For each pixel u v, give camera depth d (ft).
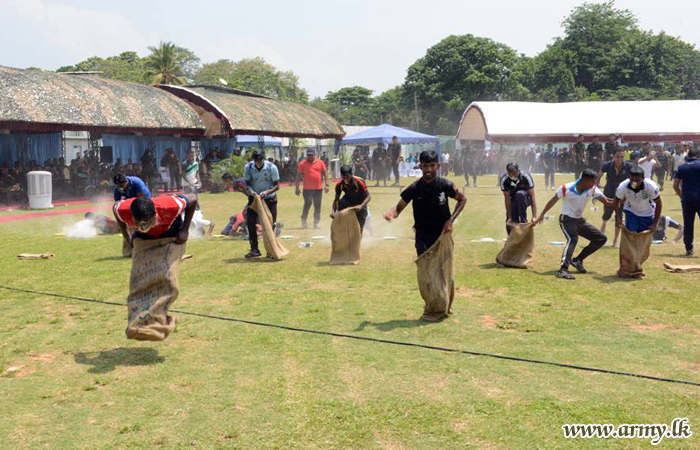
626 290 26.21
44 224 56.49
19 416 14.23
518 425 13.38
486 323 21.54
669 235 41.93
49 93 83.30
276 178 38.29
